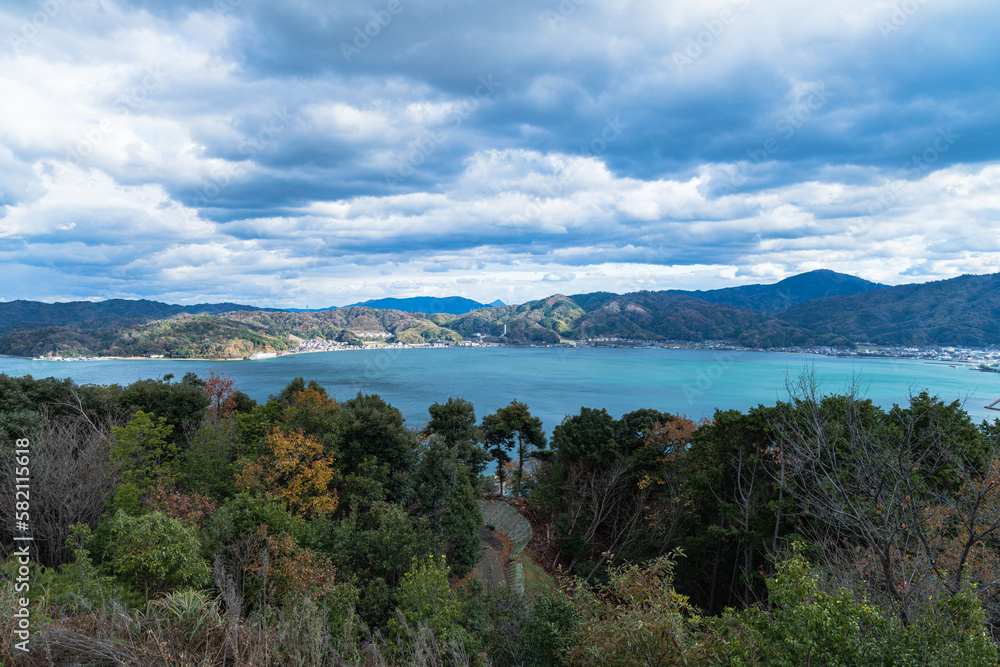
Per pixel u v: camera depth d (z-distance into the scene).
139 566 12.01
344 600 14.80
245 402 48.38
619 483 36.53
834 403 21.69
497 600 18.50
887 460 10.47
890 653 6.96
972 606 7.31
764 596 24.38
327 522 21.58
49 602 9.37
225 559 14.70
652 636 8.34
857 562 11.13
